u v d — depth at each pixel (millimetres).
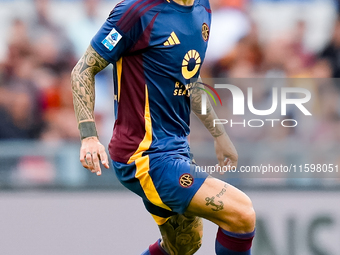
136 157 11023
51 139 24359
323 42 26500
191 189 10508
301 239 16516
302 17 27047
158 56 10805
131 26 10633
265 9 27062
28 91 24484
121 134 11266
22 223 16953
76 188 18078
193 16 11094
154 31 10695
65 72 25516
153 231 16891
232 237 10570
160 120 11109
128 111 11102
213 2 26688
